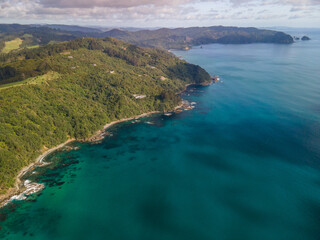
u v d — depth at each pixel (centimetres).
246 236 9131
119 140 16762
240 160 14200
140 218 10038
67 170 13225
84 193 11456
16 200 10862
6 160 12012
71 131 16475
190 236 9156
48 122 15875
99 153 15038
